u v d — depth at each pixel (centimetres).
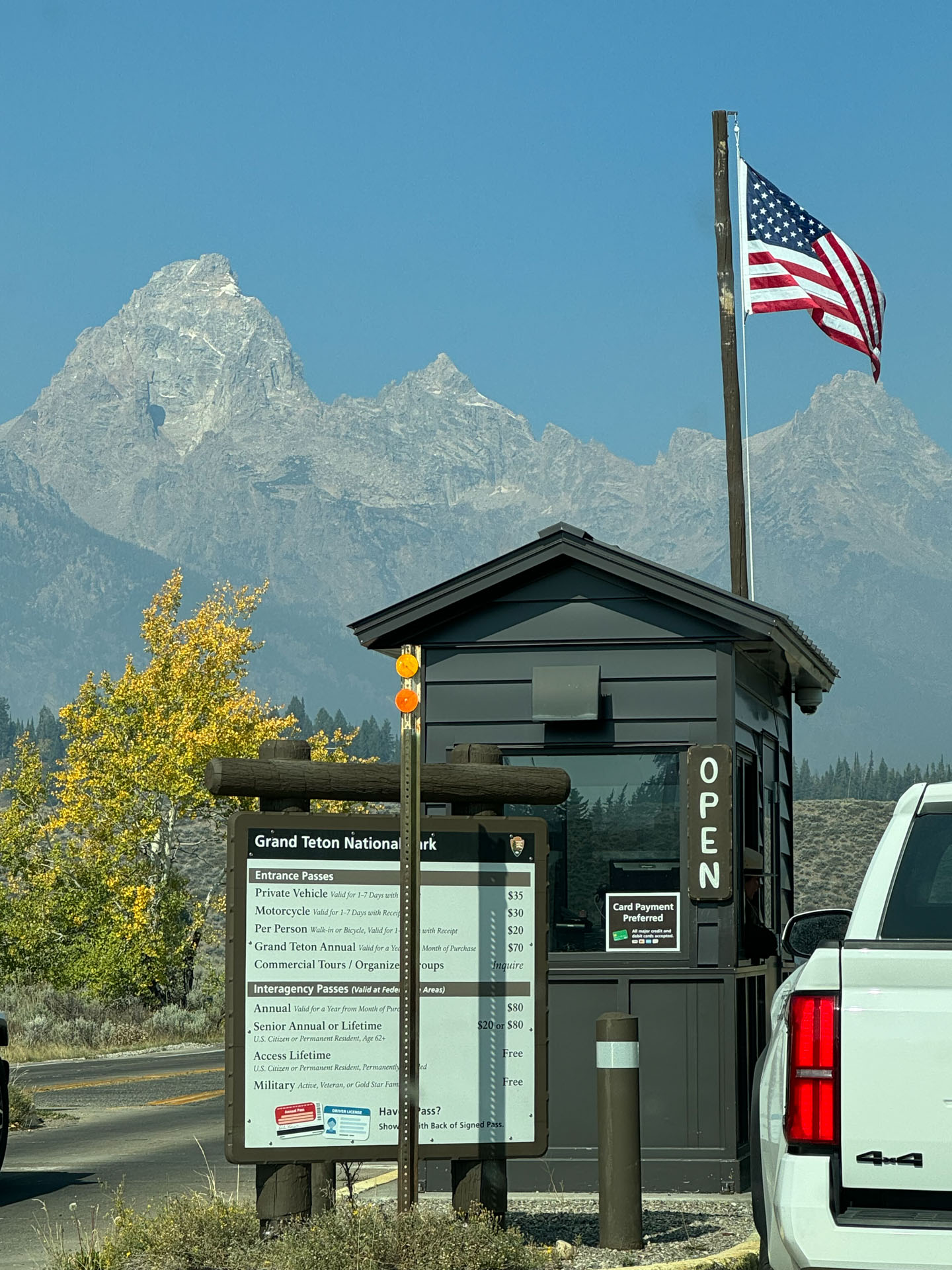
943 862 2291
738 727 5097
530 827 3722
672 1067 4775
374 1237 3322
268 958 3575
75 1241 4159
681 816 4925
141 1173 5694
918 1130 1928
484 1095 3634
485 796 3734
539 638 5062
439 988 3644
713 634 4941
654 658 4988
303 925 3594
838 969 1991
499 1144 3622
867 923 2183
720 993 4784
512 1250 3372
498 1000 3662
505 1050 3656
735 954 4803
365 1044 3591
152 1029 15788
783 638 5047
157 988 17400
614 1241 3688
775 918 5819
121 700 16975
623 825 4962
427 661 5131
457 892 3678
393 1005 3606
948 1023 1939
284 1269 3222
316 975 3588
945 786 2341
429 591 5022
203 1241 3578
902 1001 1958
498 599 5091
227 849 3588
